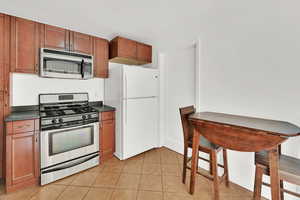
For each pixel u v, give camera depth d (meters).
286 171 1.03
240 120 1.42
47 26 2.09
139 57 2.94
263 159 1.24
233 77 1.83
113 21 2.14
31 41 1.95
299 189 1.44
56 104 2.42
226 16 1.85
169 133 2.95
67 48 2.27
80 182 1.89
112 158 2.55
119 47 2.64
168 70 2.90
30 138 1.73
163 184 1.86
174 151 2.84
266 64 1.57
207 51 2.09
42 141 1.80
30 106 2.21
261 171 1.25
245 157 1.77
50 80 2.39
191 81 2.49
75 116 2.07
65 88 2.55
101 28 2.35
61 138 1.95
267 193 1.62
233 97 1.84
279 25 1.47
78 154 2.11
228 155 1.91
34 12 1.83
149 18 2.10
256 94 1.65
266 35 1.55
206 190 1.75
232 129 1.23
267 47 1.55
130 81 2.49
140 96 2.64
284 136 0.99
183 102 2.64
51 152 1.86
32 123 1.74
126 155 2.47
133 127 2.55
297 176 0.99
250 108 1.69
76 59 2.29
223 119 1.47
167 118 2.98
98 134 2.35
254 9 1.62
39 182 1.82
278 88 1.50
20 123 1.66
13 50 1.83
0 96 1.76
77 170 2.08
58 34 2.19
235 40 1.79
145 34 2.63
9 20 1.80
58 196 1.63
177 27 2.42
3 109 1.78
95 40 2.61
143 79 2.68
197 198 1.62
